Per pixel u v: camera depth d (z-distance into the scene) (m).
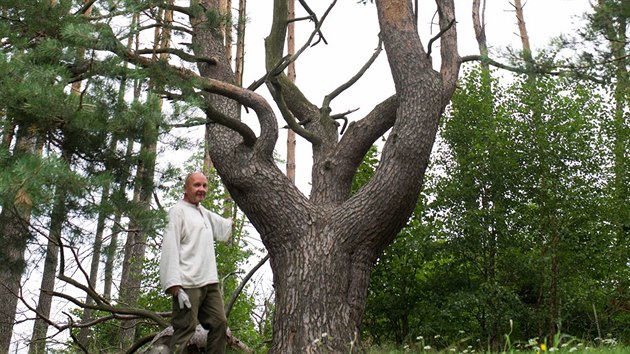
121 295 16.77
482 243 13.84
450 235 13.85
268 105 9.36
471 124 14.31
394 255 13.91
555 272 13.62
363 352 8.73
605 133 14.02
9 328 13.52
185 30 9.27
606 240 13.77
